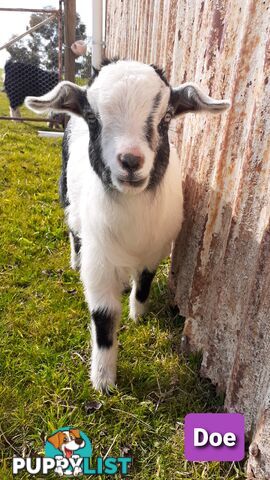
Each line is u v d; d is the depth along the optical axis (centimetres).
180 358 52
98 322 48
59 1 152
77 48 155
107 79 39
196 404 46
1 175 104
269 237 34
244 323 39
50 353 52
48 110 44
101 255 46
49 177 105
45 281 66
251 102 37
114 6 148
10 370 49
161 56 66
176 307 61
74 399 46
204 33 46
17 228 79
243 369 39
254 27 35
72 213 58
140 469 40
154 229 46
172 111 42
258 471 37
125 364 51
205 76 46
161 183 43
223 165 43
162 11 66
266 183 36
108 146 38
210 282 47
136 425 44
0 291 63
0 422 43
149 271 54
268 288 35
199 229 50
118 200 42
